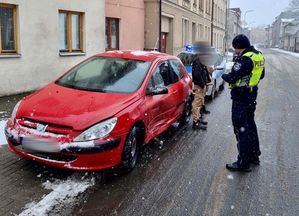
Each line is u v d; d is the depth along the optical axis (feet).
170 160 19.11
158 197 14.79
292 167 18.92
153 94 18.88
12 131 15.74
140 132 17.89
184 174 17.31
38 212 13.02
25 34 34.86
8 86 33.19
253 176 17.54
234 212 13.96
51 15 38.24
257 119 29.76
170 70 23.04
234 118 17.99
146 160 18.90
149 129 18.66
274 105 36.88
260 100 39.83
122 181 16.08
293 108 35.55
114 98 17.03
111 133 15.26
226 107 35.06
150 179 16.49
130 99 17.21
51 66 38.83
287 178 17.44
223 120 29.14
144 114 17.60
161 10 68.28
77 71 20.38
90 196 14.51
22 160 17.63
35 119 15.39
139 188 15.49
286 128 27.07
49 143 14.73
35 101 16.78
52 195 14.32
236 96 17.83
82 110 15.65
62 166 14.93
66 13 41.86
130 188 15.44
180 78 24.53
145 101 18.12
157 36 67.00
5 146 19.44
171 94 21.68
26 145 15.17
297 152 21.38
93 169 15.08
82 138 14.73
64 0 40.11
